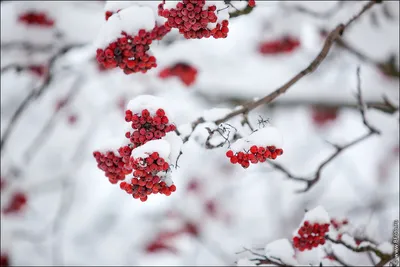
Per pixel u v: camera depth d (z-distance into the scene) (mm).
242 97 5758
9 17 4398
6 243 5723
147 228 7199
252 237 7602
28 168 6043
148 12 2203
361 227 3016
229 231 7648
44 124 6566
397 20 4059
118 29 2178
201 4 1941
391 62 4234
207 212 7418
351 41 4262
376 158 7410
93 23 4484
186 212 7180
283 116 7582
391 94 4426
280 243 2695
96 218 7613
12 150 6527
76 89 5824
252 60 6227
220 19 2076
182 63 4551
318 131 6871
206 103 6082
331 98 5109
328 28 4121
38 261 6629
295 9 3924
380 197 5996
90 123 6531
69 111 6445
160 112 1961
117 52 2182
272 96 2479
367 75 5363
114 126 6797
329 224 2457
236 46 6523
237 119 2588
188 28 2045
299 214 6773
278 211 7078
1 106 6418
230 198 7688
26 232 6316
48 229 6531
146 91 5945
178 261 7148
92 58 5262
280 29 4887
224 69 6016
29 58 4508
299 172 7258
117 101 6254
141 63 2229
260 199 8047
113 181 2260
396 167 7035
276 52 5109
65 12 4461
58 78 5539
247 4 2510
